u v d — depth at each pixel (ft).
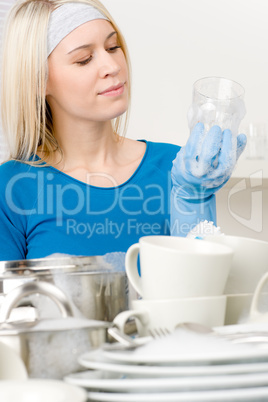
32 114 4.88
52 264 2.01
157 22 9.02
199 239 2.29
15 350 1.63
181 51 9.09
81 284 1.96
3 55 4.91
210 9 9.07
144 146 5.50
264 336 1.60
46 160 5.21
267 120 9.12
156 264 1.98
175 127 9.17
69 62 4.42
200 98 3.28
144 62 9.04
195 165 3.34
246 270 2.28
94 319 1.97
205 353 1.48
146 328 1.96
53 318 1.78
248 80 9.16
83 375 1.65
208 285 1.97
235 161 3.42
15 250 5.02
